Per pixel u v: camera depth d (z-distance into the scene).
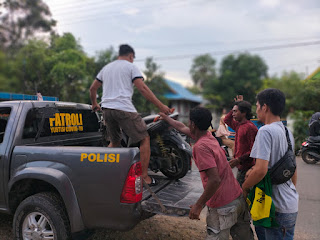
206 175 2.40
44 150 3.07
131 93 3.46
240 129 3.32
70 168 2.89
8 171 3.21
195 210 2.40
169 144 4.13
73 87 20.92
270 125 2.37
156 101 3.27
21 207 3.05
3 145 3.28
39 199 2.97
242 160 3.22
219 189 2.50
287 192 2.38
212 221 2.56
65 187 2.85
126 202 2.69
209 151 2.41
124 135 4.11
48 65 20.09
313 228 4.07
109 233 3.80
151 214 2.96
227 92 23.31
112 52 21.81
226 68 24.42
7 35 19.62
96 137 4.43
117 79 3.39
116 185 2.71
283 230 2.39
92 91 3.78
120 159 2.74
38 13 21.20
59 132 3.79
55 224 2.89
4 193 3.27
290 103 15.84
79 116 4.16
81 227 2.87
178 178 4.05
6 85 18.30
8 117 3.46
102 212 2.78
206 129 2.58
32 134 3.43
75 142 3.99
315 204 5.02
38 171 2.96
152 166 4.04
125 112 3.33
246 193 2.58
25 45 19.56
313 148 8.44
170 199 3.08
